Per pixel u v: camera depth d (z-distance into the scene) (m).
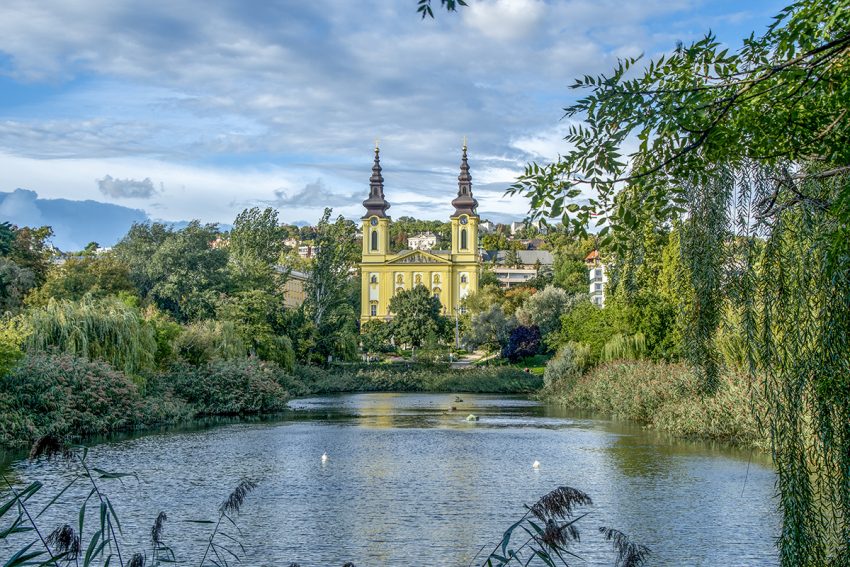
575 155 7.32
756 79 6.57
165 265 91.44
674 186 8.09
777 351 8.15
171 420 41.19
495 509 19.92
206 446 31.56
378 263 160.38
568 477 24.38
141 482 23.34
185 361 50.25
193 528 17.91
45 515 18.83
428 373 77.81
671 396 38.56
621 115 6.85
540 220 7.52
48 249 81.44
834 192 7.94
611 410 47.62
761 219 8.20
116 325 41.09
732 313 8.57
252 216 107.50
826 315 7.88
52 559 7.64
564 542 6.62
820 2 7.08
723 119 7.18
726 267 8.38
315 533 17.58
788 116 7.30
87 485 22.61
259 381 49.59
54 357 36.00
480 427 39.53
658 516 19.02
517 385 73.62
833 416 7.88
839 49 6.39
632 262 9.14
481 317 109.38
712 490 22.08
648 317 48.75
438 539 17.08
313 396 67.19
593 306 65.69
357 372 79.31
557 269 149.50
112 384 37.47
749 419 29.00
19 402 32.50
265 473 25.14
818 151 7.58
